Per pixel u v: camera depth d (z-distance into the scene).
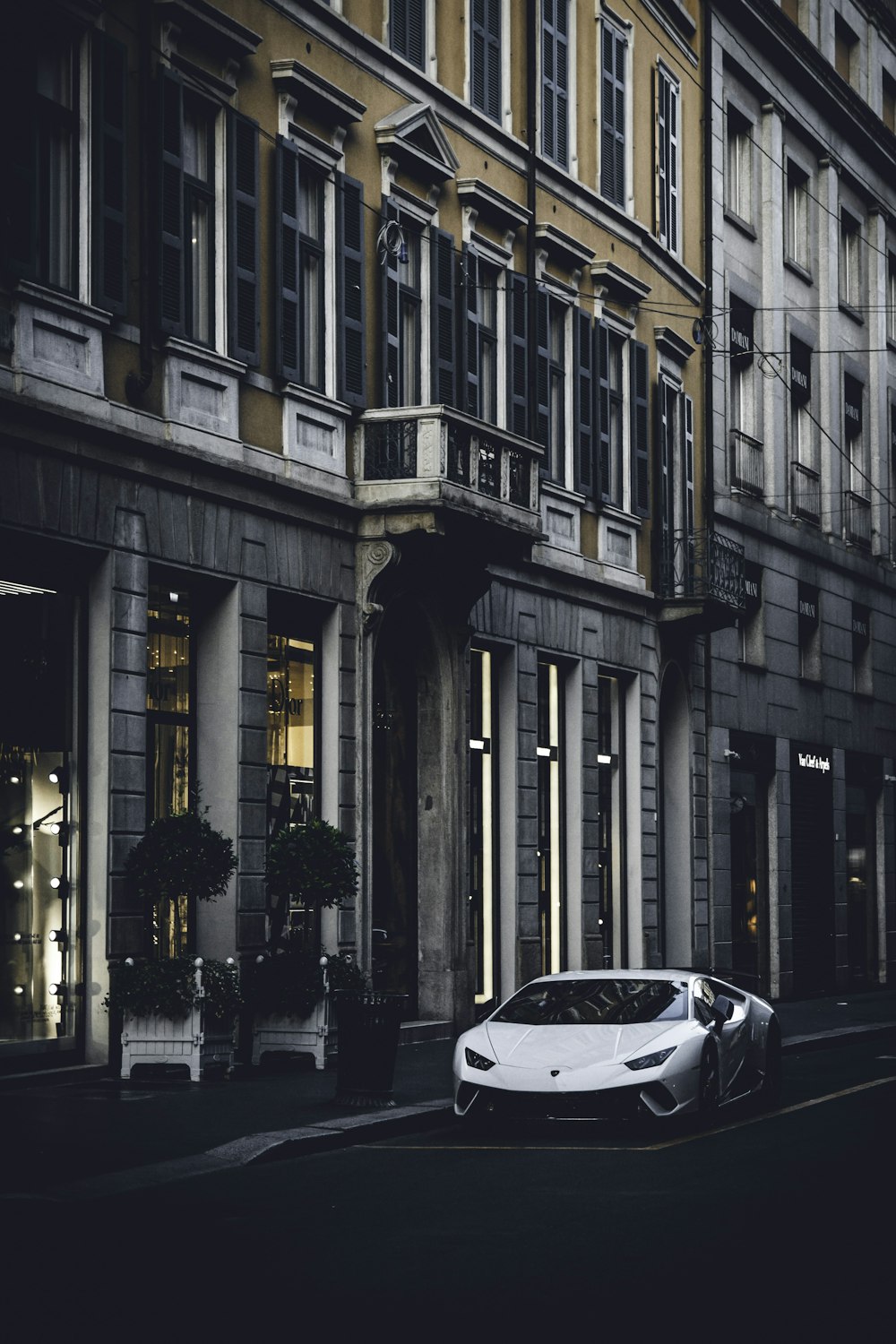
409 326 23.88
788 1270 9.14
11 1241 9.91
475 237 25.45
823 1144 14.20
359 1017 15.83
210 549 19.19
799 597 39.62
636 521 30.52
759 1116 16.39
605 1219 10.68
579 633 28.53
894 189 47.34
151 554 18.20
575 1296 8.53
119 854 17.55
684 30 34.28
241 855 19.47
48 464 16.69
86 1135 13.67
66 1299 8.43
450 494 21.97
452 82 25.25
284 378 20.59
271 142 20.66
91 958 17.44
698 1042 15.24
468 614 24.47
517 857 26.09
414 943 24.00
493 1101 14.71
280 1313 8.16
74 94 17.45
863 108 43.97
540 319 27.41
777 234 38.94
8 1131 13.83
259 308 20.25
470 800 25.20
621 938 30.22
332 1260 9.45
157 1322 7.95
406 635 24.06
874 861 44.09
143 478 18.08
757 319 38.12
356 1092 15.78
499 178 26.41
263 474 19.91
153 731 18.81
